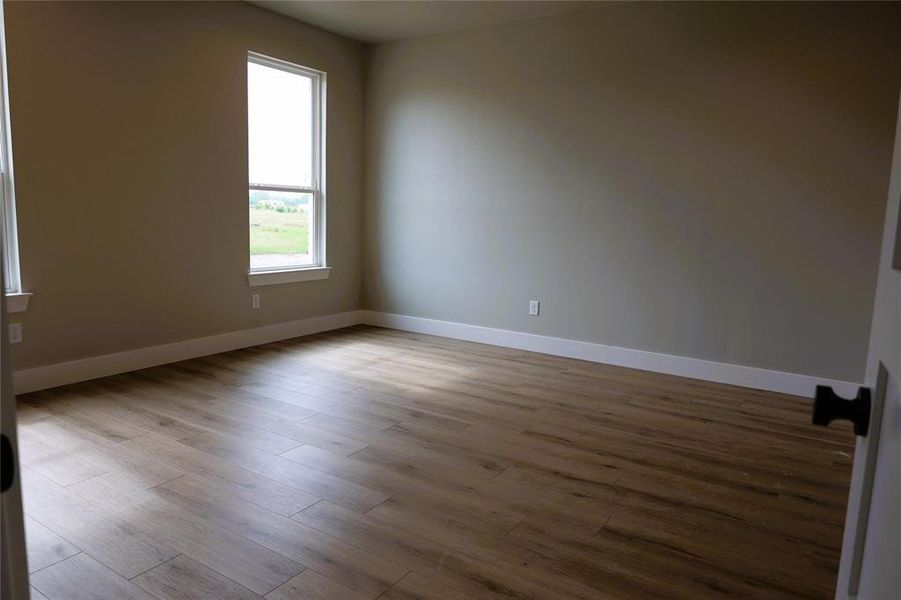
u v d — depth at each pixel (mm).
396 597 1768
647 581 1887
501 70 4797
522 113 4734
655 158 4230
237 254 4598
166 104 4008
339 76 5281
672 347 4301
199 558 1929
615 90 4324
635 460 2797
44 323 3523
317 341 5035
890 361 540
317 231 5336
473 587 1824
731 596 1827
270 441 2887
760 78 3836
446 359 4555
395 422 3189
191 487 2402
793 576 1936
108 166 3736
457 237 5188
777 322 3928
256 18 4508
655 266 4309
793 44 3723
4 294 529
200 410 3277
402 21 4766
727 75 3934
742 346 4051
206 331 4445
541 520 2232
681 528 2209
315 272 5242
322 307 5418
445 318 5352
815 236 3770
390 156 5488
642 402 3645
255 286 4758
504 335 5027
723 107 3965
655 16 4133
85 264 3682
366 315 5840
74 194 3586
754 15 3816
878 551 542
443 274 5309
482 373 4188
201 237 4324
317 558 1948
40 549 1952
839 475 2695
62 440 2822
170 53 3998
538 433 3094
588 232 4547
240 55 4434
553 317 4777
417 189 5363
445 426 3152
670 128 4152
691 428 3225
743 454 2898
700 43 4000
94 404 3316
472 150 5012
